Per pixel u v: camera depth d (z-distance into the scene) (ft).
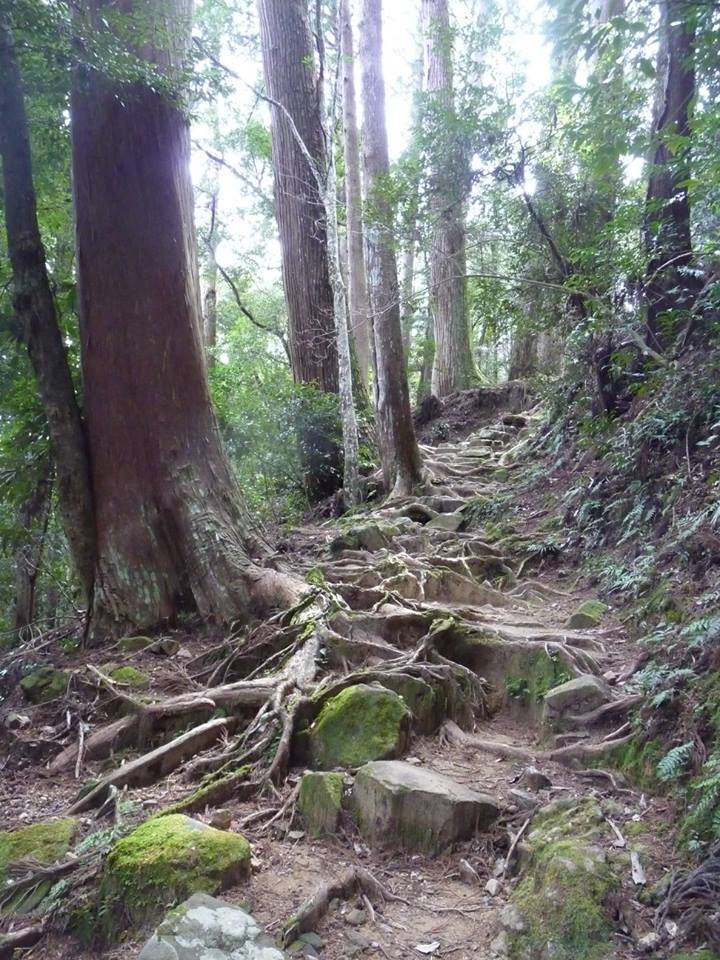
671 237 24.45
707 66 12.28
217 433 22.86
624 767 12.67
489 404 49.11
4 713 18.10
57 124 23.17
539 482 29.73
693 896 9.28
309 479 39.22
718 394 20.61
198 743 14.69
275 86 42.83
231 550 21.01
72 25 17.61
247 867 10.50
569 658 15.55
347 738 13.61
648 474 21.88
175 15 22.12
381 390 33.86
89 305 21.57
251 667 17.69
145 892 10.07
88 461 21.89
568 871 9.91
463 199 29.94
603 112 18.26
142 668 18.66
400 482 33.55
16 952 10.16
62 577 30.09
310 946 9.34
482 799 11.98
